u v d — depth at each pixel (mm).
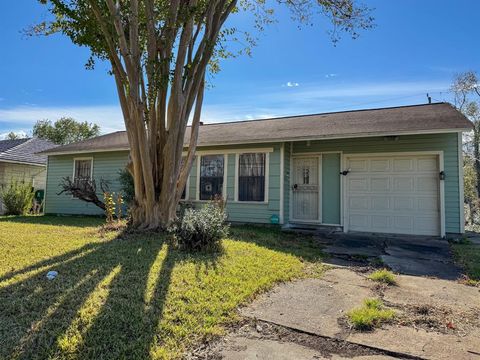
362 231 9633
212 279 4227
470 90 21453
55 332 2738
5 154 17125
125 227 7371
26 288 3654
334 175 10219
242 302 3701
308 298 3975
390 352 2715
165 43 6777
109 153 13352
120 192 12422
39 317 2994
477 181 21234
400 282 4766
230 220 10711
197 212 6148
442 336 3010
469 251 6809
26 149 18906
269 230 9305
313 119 12242
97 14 6320
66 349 2537
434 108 10617
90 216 13102
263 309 3582
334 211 10141
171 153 6953
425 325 3250
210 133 12305
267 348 2764
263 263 5254
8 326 2828
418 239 8422
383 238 8516
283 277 4719
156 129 7074
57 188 14562
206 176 11281
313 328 3145
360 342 2877
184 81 7094
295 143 10797
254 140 10070
